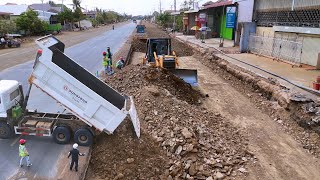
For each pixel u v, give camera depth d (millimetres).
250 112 16516
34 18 60281
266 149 12242
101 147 10883
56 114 12352
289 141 13094
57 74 10742
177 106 14594
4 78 21328
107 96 12383
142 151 10594
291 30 26641
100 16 144000
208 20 56906
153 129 11945
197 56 35531
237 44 40281
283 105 16516
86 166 10086
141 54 38000
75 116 12070
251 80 21438
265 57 30422
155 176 9789
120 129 11492
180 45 46500
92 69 25203
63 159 10602
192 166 10102
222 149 11562
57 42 12445
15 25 55531
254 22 34469
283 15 29906
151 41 22812
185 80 19062
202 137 11961
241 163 10930
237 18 40625
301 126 14352
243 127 14375
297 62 26062
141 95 14883
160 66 19594
